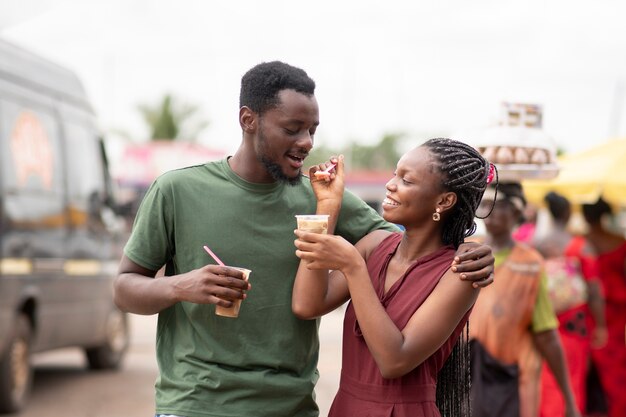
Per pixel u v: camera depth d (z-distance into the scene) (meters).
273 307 3.78
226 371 3.73
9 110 8.93
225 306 3.52
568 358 7.17
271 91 3.67
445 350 3.63
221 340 3.74
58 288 9.99
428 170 3.56
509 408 5.57
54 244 9.88
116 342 12.45
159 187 3.80
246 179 3.80
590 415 8.11
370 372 3.54
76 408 9.66
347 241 3.68
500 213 5.63
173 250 3.86
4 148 8.73
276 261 3.79
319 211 3.75
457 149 3.61
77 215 10.63
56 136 10.16
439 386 3.81
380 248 3.76
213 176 3.83
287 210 3.84
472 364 5.64
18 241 8.93
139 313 3.73
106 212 11.73
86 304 10.95
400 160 3.65
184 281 3.55
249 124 3.75
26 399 9.44
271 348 3.78
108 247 11.79
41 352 9.81
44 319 9.65
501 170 5.52
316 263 3.49
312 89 3.74
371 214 4.02
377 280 3.67
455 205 3.63
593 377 8.11
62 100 10.46
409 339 3.42
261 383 3.74
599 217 8.31
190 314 3.75
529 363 5.66
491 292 5.64
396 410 3.50
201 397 3.73
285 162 3.70
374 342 3.40
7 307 8.70
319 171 3.76
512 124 5.59
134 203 12.17
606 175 8.69
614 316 8.09
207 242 3.77
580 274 7.30
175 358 3.81
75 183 10.64
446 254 3.59
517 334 5.62
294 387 3.79
